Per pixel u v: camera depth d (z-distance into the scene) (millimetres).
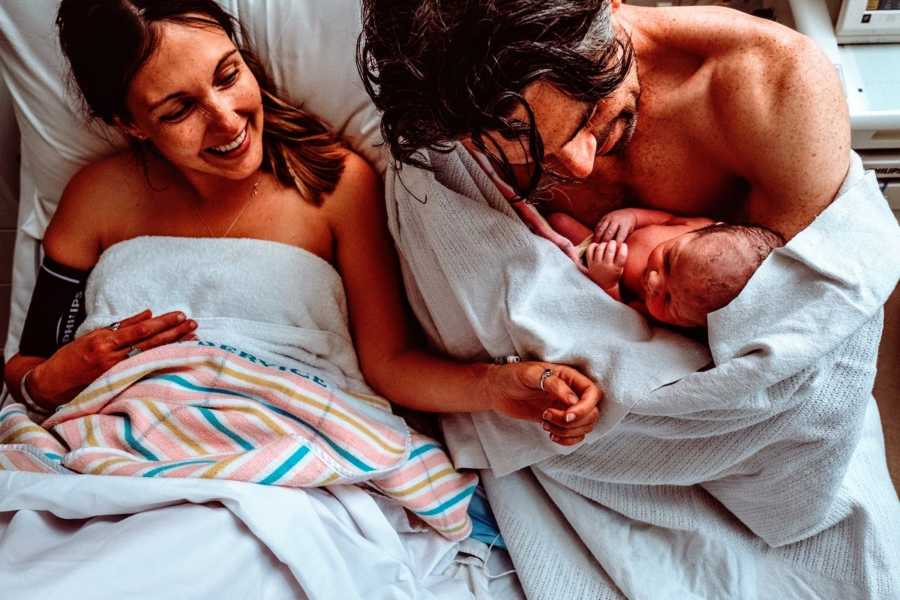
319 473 857
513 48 563
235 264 983
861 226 750
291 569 790
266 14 950
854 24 1004
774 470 862
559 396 797
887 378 1396
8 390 1082
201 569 736
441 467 996
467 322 950
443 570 994
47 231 1058
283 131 978
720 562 948
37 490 771
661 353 815
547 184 806
